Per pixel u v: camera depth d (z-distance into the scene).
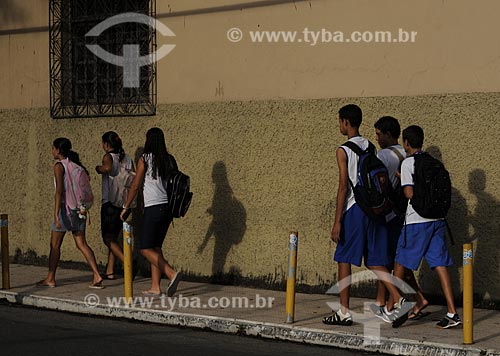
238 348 13.35
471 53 15.70
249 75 18.27
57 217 18.06
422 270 16.23
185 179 16.61
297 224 17.59
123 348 13.23
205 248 18.89
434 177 13.66
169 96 19.44
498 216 15.41
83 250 18.19
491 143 15.48
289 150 17.70
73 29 21.25
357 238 13.95
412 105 16.30
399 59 16.44
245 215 18.30
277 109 17.84
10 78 22.03
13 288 18.17
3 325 15.12
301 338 13.78
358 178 13.86
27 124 21.73
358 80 16.91
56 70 21.25
